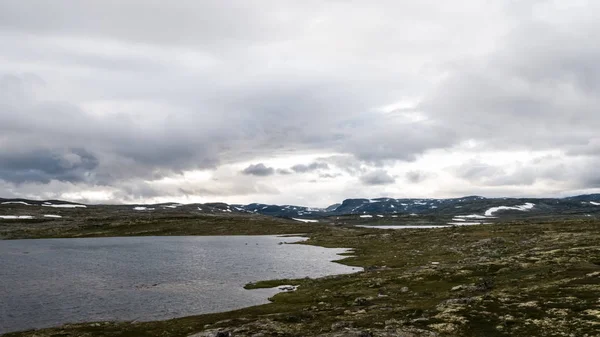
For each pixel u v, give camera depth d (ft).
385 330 133.18
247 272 318.86
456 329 132.16
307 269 333.01
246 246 565.12
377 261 350.84
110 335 153.07
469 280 220.43
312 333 138.82
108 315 188.34
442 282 222.69
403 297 195.21
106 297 225.97
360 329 137.18
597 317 130.52
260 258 412.36
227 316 179.63
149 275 302.86
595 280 180.45
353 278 261.24
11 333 158.71
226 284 266.77
